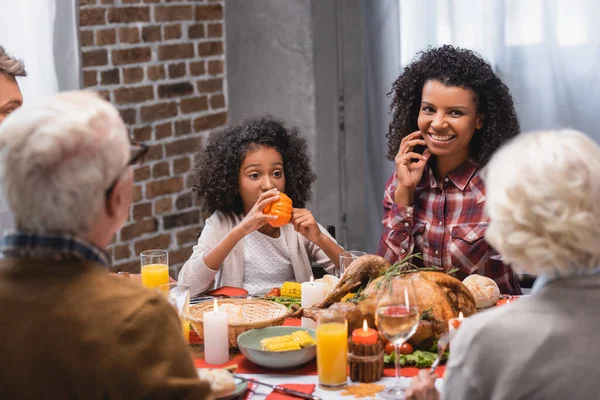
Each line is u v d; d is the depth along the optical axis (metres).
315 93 3.87
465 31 3.56
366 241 4.05
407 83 2.58
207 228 2.63
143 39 3.72
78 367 1.11
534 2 3.39
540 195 1.17
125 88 3.68
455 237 2.49
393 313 1.54
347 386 1.66
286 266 2.62
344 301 1.89
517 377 1.17
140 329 1.13
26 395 1.13
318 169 3.94
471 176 2.52
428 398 1.45
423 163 2.48
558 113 3.42
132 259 3.77
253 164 2.58
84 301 1.13
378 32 3.80
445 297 1.82
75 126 1.12
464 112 2.41
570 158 1.18
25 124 1.13
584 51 3.33
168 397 1.13
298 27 3.83
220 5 4.04
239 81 4.09
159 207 3.85
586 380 1.14
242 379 1.67
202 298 2.22
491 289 2.04
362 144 3.99
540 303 1.19
